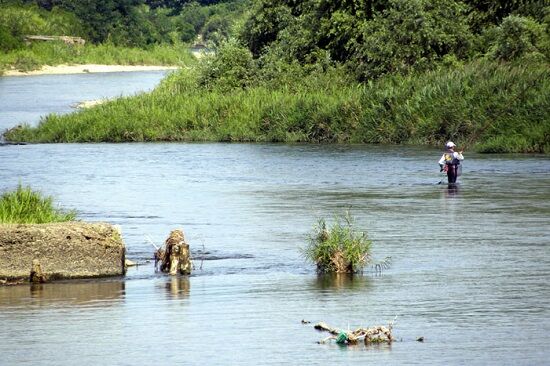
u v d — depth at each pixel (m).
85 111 125.12
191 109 120.75
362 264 44.72
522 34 121.12
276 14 149.12
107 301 39.25
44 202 53.25
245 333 34.31
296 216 60.44
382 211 61.81
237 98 121.00
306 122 114.69
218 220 59.25
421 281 42.03
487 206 63.12
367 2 136.00
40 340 33.66
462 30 128.00
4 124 135.75
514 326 34.69
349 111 112.88
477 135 102.12
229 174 84.19
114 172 86.50
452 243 50.56
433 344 32.78
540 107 99.88
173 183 78.44
